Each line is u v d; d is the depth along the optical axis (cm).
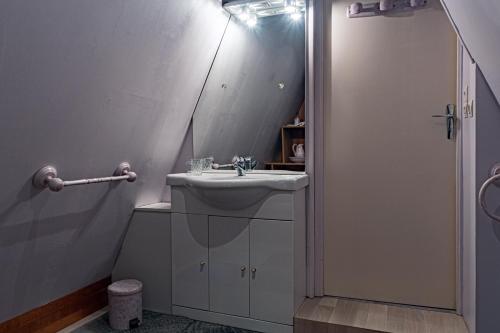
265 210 203
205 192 210
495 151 160
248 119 246
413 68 211
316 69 227
